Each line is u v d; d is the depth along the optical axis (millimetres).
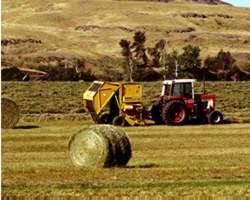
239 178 40000
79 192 34531
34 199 33000
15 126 74562
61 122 83000
